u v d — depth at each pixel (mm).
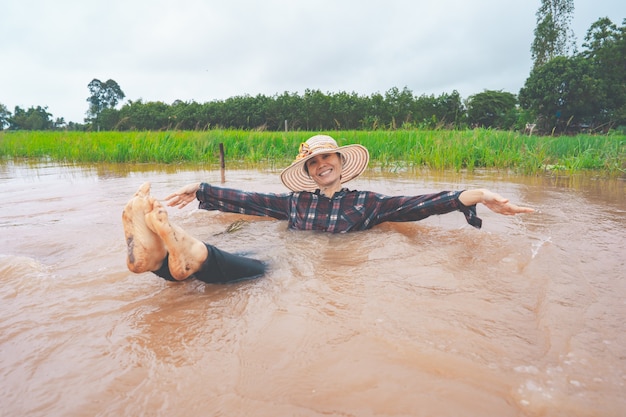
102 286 1995
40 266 2289
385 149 9109
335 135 12148
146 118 35750
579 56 29594
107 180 6441
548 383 1153
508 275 2004
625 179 6117
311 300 1742
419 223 3170
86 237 2938
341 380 1196
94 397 1161
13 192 5277
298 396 1135
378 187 5078
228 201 3059
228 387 1185
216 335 1484
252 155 9609
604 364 1240
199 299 1821
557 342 1364
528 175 6664
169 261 1747
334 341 1407
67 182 6297
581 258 2262
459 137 8859
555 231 2877
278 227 3090
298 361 1299
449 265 2150
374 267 2135
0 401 1155
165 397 1152
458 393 1124
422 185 5277
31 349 1427
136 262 1706
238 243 2684
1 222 3482
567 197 4402
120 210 3910
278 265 2215
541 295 1755
